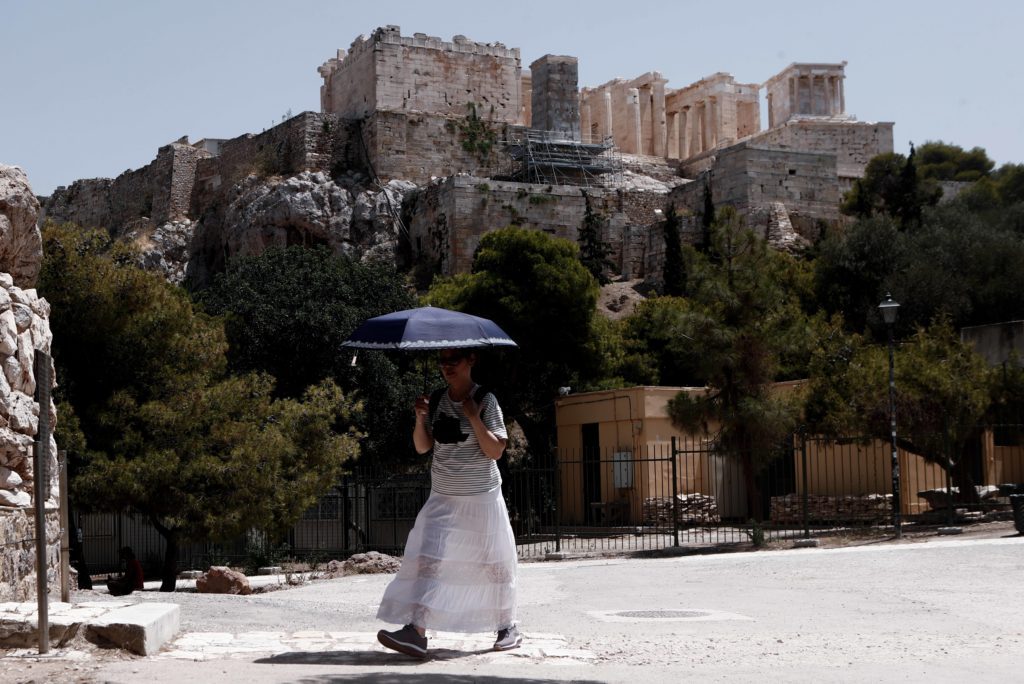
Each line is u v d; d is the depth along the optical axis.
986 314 52.75
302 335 41.56
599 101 114.75
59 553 11.73
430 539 8.03
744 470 31.05
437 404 8.22
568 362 45.66
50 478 11.46
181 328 26.67
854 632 10.66
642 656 8.62
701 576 18.41
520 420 45.25
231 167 90.56
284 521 25.50
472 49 88.81
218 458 24.47
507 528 8.23
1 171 10.98
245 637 8.92
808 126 104.94
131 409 24.52
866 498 31.16
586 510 35.81
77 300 25.23
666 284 66.19
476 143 86.50
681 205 82.94
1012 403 31.53
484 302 45.31
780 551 24.39
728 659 8.57
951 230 58.94
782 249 75.00
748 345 30.66
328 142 84.69
